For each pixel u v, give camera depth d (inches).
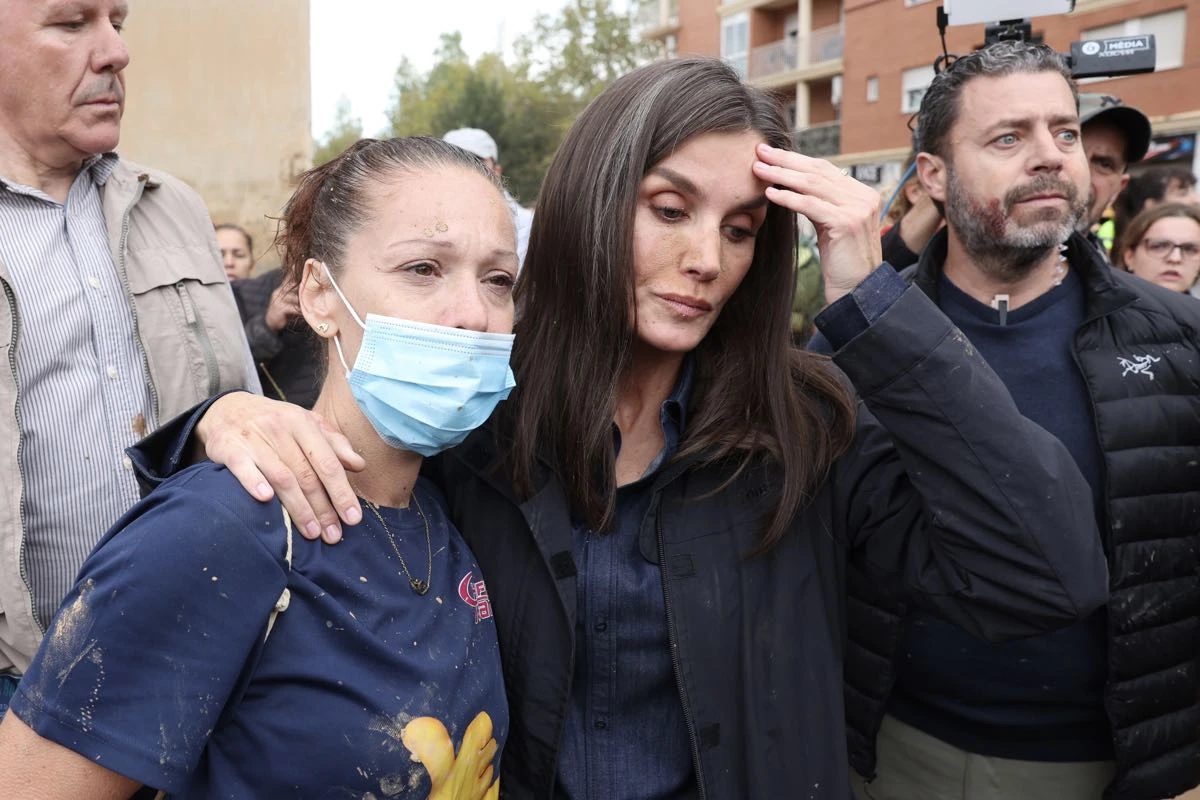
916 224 107.0
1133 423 73.6
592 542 56.6
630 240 53.4
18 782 39.0
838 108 958.4
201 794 43.0
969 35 679.7
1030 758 75.8
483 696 49.1
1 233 76.2
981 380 53.3
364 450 50.4
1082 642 73.2
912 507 58.4
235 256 196.4
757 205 54.7
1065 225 76.8
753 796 53.0
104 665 39.1
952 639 74.9
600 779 54.8
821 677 56.0
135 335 82.3
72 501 75.5
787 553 56.8
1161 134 605.0
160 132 207.2
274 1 210.4
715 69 54.7
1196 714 76.9
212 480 43.8
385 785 43.1
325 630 43.8
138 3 203.0
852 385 62.1
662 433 59.6
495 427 58.4
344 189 50.1
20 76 74.4
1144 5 599.2
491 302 51.0
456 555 53.2
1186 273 155.5
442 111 1187.3
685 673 53.3
